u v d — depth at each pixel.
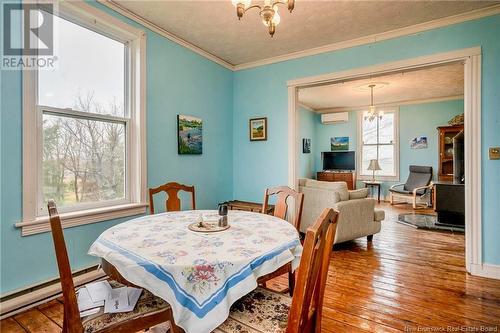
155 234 1.42
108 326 1.04
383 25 2.75
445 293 2.14
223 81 3.83
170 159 2.99
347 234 3.21
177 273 1.02
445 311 1.88
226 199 3.92
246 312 1.19
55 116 2.07
